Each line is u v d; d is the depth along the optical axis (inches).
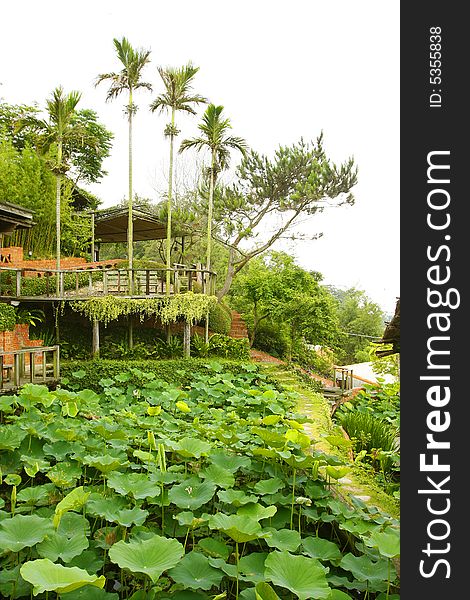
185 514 139.8
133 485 154.6
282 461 202.2
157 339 626.2
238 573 119.1
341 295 1384.1
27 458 186.9
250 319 745.0
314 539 139.0
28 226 384.5
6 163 669.9
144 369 502.6
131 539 128.8
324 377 782.5
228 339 629.0
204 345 590.9
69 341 592.7
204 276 657.6
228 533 118.5
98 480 193.0
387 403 416.5
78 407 281.7
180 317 628.1
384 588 124.9
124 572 142.7
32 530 121.0
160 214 732.7
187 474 183.2
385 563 131.0
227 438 207.5
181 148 631.2
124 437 211.6
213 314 700.0
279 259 786.8
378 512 161.3
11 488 205.6
